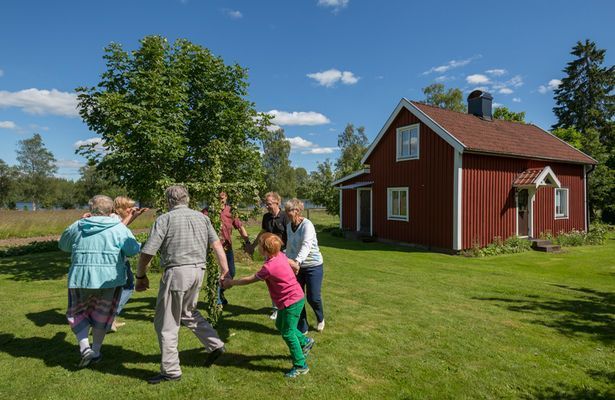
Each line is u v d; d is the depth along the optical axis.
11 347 4.16
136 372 3.61
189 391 3.29
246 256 9.94
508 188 15.03
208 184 4.70
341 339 4.57
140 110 8.61
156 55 9.58
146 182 9.55
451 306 6.19
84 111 9.59
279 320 3.66
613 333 5.09
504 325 5.32
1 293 6.70
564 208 17.72
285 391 3.34
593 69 38.53
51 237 20.00
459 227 13.39
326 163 30.88
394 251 14.05
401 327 5.05
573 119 39.72
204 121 10.49
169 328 3.43
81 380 3.43
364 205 18.66
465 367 3.93
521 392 3.47
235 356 4.03
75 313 3.75
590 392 3.51
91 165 9.57
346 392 3.36
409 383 3.55
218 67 10.84
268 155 60.34
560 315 5.88
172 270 3.40
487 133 15.85
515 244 14.24
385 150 17.03
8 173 66.56
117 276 3.75
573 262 11.83
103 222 3.72
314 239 4.66
